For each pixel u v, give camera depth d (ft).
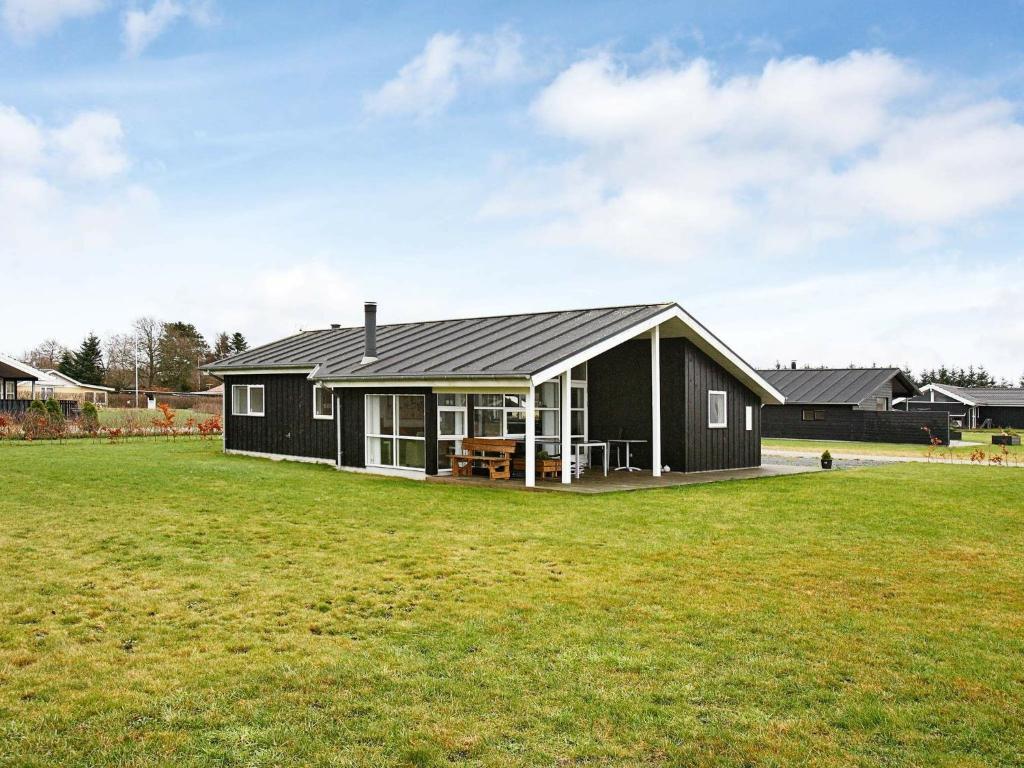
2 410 112.78
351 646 16.81
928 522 33.24
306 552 26.21
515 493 42.01
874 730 12.96
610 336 46.68
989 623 18.92
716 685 14.78
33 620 18.53
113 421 109.50
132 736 12.44
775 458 75.05
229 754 11.89
